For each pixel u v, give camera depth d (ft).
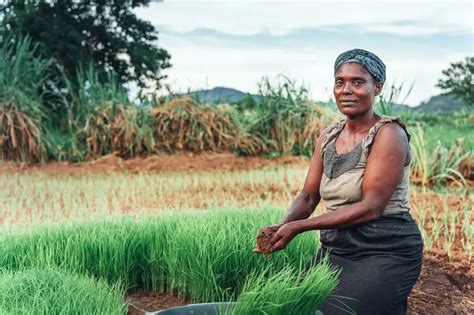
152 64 98.22
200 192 30.94
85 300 12.03
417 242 12.76
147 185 33.58
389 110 36.58
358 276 12.41
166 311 11.80
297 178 35.22
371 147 12.48
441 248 19.49
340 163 12.83
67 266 15.49
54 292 12.11
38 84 48.11
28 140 43.04
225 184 33.81
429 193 29.86
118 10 96.78
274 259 15.35
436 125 59.41
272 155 45.78
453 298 16.11
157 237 16.65
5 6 87.76
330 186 12.93
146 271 16.61
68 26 87.25
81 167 41.24
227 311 11.34
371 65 12.49
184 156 43.98
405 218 12.79
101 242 16.12
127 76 98.84
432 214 24.44
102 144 45.06
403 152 12.39
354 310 12.26
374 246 12.58
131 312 14.83
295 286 11.27
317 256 13.57
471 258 18.70
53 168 40.98
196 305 12.03
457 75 118.62
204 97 47.85
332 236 13.10
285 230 12.00
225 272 15.12
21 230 18.74
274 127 47.24
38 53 81.25
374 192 12.24
